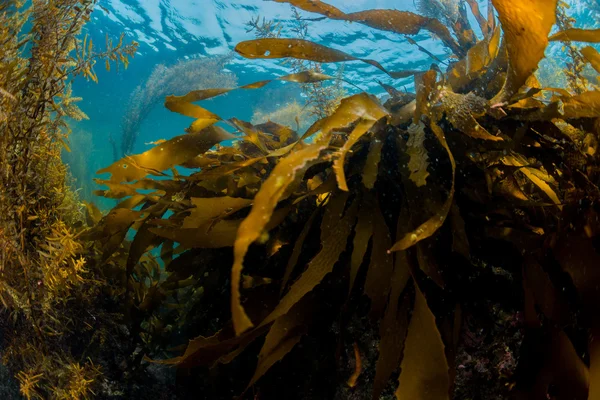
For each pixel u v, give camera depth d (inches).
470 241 31.2
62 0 39.5
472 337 30.7
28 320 38.9
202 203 32.1
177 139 37.4
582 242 27.2
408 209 30.0
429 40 230.5
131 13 254.2
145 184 42.8
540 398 25.7
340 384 33.3
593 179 30.5
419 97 29.2
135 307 44.9
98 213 52.0
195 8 244.4
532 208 32.5
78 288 42.3
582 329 28.3
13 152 37.9
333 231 29.0
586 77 38.6
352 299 32.9
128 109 267.1
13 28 39.8
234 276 14.5
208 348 30.2
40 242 39.0
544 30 21.5
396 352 27.4
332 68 249.8
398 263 28.3
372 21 38.2
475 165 31.5
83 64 41.5
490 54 35.1
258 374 28.7
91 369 39.3
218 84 260.5
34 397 40.1
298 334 30.6
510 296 30.4
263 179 39.6
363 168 30.8
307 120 157.9
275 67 276.8
